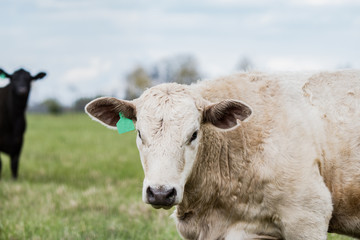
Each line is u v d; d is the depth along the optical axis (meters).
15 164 12.26
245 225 5.12
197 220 5.24
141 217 7.95
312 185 4.90
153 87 5.00
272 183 4.94
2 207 8.70
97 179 11.37
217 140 5.08
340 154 5.06
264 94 5.27
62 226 7.34
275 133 5.04
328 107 5.19
